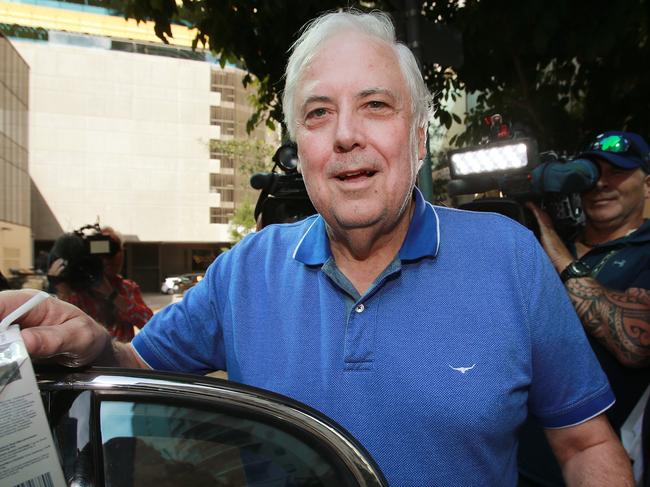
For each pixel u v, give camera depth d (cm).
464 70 394
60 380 79
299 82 115
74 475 71
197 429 81
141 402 80
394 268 110
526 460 183
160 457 79
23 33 3378
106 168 3575
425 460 104
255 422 84
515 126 213
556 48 324
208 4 332
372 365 106
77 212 3531
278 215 267
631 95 349
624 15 275
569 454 119
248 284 123
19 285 682
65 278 277
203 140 3741
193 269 3919
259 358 115
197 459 80
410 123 114
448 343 106
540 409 120
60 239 281
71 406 77
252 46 367
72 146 3506
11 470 62
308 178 115
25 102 2970
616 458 114
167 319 129
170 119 3678
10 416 63
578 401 115
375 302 110
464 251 113
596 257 187
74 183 3519
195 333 128
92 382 79
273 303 118
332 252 119
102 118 3553
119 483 75
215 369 134
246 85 418
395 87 110
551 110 398
